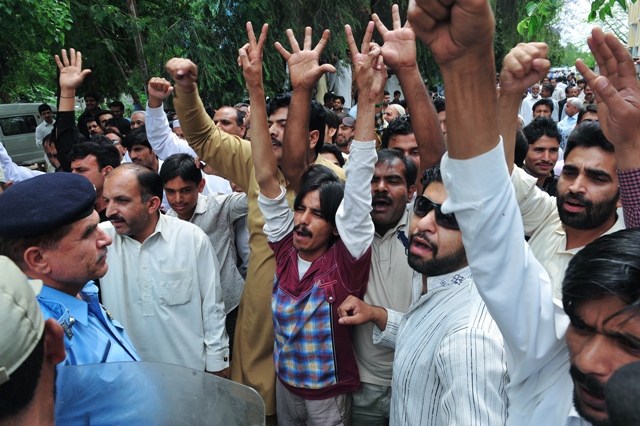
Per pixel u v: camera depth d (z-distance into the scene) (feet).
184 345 8.07
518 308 3.37
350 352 6.95
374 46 6.75
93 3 27.66
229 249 10.05
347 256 6.77
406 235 7.20
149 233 7.97
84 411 3.67
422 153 7.43
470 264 3.33
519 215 3.24
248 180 9.14
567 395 3.52
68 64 11.80
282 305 7.04
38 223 4.71
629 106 4.49
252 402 3.53
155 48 26.30
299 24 28.76
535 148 11.84
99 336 5.21
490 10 2.46
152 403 3.68
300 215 6.90
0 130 37.93
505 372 3.99
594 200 5.90
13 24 21.40
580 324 2.93
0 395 2.38
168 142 11.77
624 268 2.72
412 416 4.76
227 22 27.55
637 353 2.73
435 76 38.50
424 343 4.81
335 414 6.92
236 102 29.48
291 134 7.93
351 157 6.42
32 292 2.65
